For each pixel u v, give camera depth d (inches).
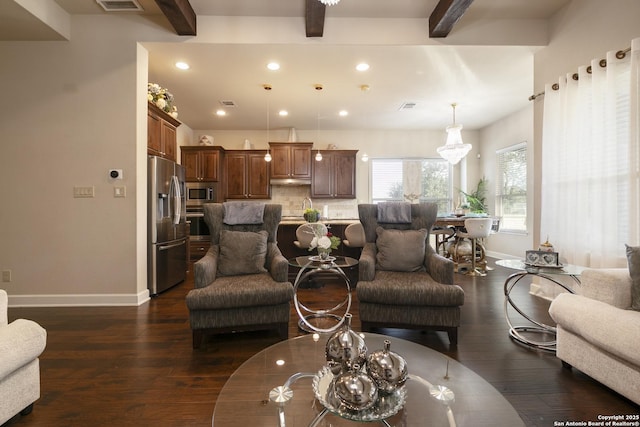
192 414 56.4
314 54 134.3
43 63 121.3
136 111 121.9
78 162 121.1
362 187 263.0
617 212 96.7
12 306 119.5
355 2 116.7
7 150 120.6
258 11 122.1
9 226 120.6
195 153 232.2
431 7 120.0
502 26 128.2
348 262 105.7
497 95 182.9
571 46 116.3
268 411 43.3
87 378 68.2
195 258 220.8
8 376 51.8
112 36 122.7
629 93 91.9
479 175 259.9
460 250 193.9
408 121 237.3
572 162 112.0
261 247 102.7
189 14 116.6
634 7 93.7
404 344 61.2
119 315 109.0
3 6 101.3
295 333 93.1
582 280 70.2
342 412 40.5
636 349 51.7
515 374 69.2
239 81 162.6
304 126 251.3
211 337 90.0
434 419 40.3
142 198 125.7
